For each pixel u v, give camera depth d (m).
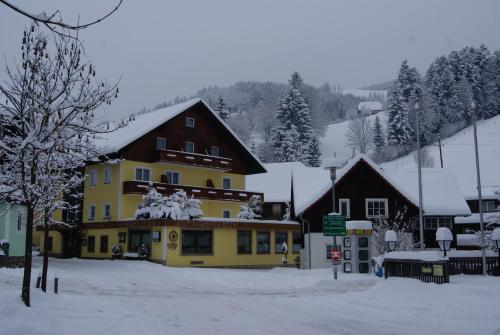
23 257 29.95
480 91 110.25
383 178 41.88
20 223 30.72
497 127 101.38
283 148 93.56
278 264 42.25
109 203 44.78
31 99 12.27
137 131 45.62
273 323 13.97
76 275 26.53
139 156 45.41
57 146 12.80
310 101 133.12
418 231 44.94
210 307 17.03
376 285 20.64
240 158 53.69
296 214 41.00
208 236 37.81
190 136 49.28
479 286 18.41
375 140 113.25
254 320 14.44
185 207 36.97
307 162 92.88
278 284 25.19
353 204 41.72
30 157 12.27
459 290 17.89
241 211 47.41
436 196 45.66
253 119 147.75
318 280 26.14
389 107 104.75
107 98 12.59
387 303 17.36
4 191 13.09
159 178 46.53
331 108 181.75
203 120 50.53
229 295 20.66
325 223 26.25
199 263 36.91
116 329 11.99
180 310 16.20
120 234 40.66
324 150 126.00
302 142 95.75
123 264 34.88
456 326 13.38
